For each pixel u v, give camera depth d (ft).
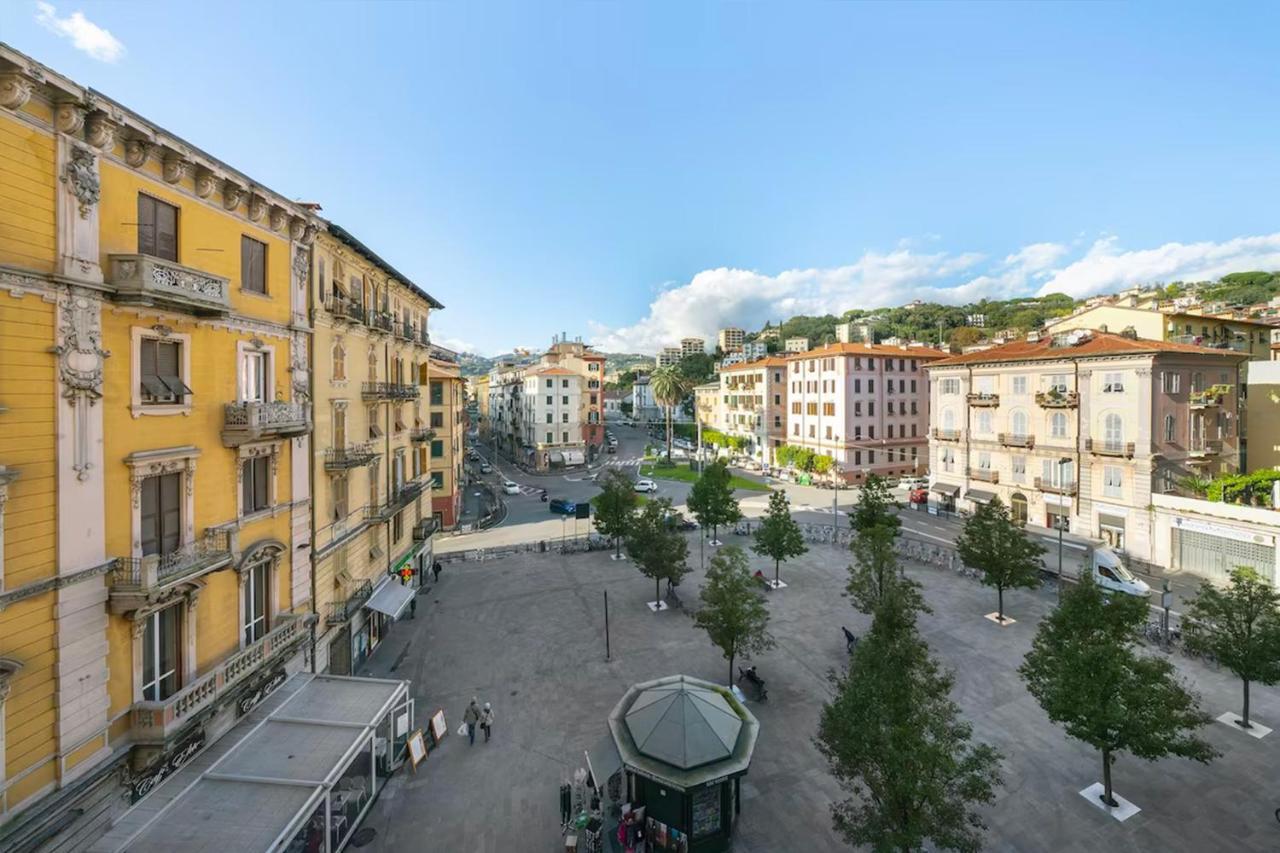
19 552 39.04
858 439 243.81
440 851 51.93
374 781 58.54
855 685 49.26
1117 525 136.46
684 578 127.44
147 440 48.67
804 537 157.99
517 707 76.02
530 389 317.83
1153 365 131.03
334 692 64.39
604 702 76.95
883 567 89.61
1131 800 56.24
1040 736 66.69
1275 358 176.24
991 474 167.22
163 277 46.88
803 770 62.54
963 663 84.12
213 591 55.57
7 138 38.42
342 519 82.12
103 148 44.62
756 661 87.51
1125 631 61.36
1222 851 49.96
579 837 52.11
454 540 167.43
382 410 100.37
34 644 39.93
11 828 37.81
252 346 61.11
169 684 51.37
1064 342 159.63
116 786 45.55
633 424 535.19
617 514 143.23
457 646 94.38
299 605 69.10
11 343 38.60
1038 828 52.80
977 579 119.75
